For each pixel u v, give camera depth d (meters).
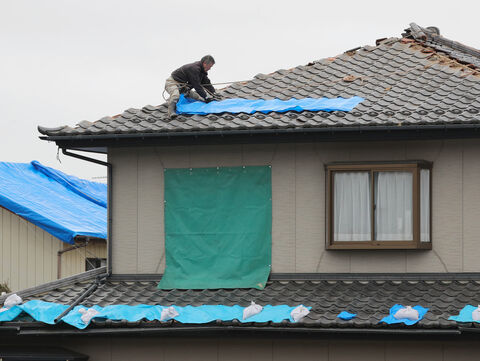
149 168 30.66
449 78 31.27
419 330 25.25
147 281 30.33
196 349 28.17
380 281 28.81
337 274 29.12
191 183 30.27
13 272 41.31
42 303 27.84
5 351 28.44
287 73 34.38
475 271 28.56
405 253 28.88
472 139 28.88
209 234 29.95
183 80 31.55
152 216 30.52
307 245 29.41
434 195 28.98
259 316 26.23
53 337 28.89
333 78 33.09
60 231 39.72
